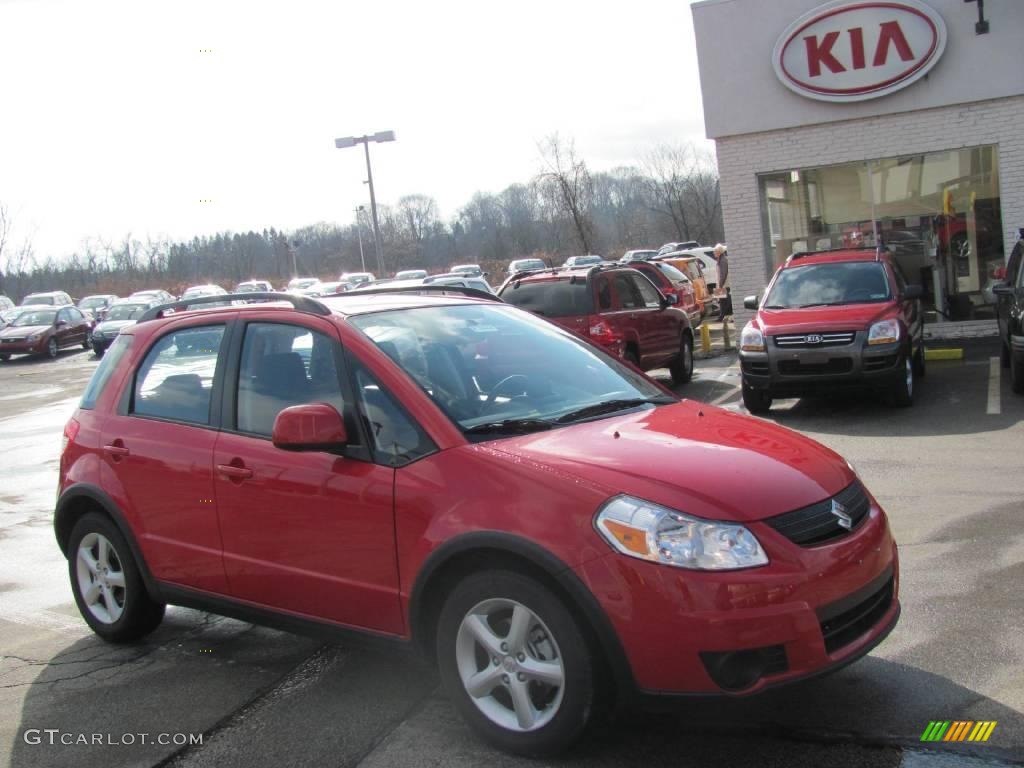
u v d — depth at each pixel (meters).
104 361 5.59
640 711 3.46
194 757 3.96
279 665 4.92
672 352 14.33
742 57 16.55
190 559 4.79
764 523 3.48
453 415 4.08
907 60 15.54
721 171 17.11
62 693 4.73
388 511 3.95
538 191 60.53
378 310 4.73
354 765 3.79
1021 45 15.02
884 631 3.76
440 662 3.88
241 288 49.75
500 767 3.66
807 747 3.66
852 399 11.98
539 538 3.51
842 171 16.58
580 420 4.29
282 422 4.05
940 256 16.27
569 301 12.65
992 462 8.09
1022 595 5.07
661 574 3.35
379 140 34.38
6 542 8.02
